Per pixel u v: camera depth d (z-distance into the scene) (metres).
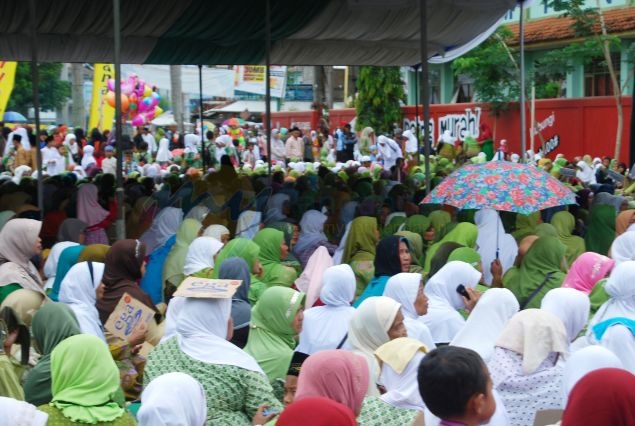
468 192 9.55
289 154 32.56
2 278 7.88
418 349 5.03
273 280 9.12
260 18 18.70
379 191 17.25
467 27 19.59
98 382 4.79
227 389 5.29
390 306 5.75
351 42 21.19
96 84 36.75
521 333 5.37
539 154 27.27
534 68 28.34
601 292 7.30
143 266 7.30
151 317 7.06
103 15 17.67
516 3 17.56
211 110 44.84
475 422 4.09
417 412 4.89
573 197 9.70
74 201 12.95
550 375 5.29
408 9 18.64
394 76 34.44
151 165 26.05
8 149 27.67
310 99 46.75
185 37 19.97
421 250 10.25
